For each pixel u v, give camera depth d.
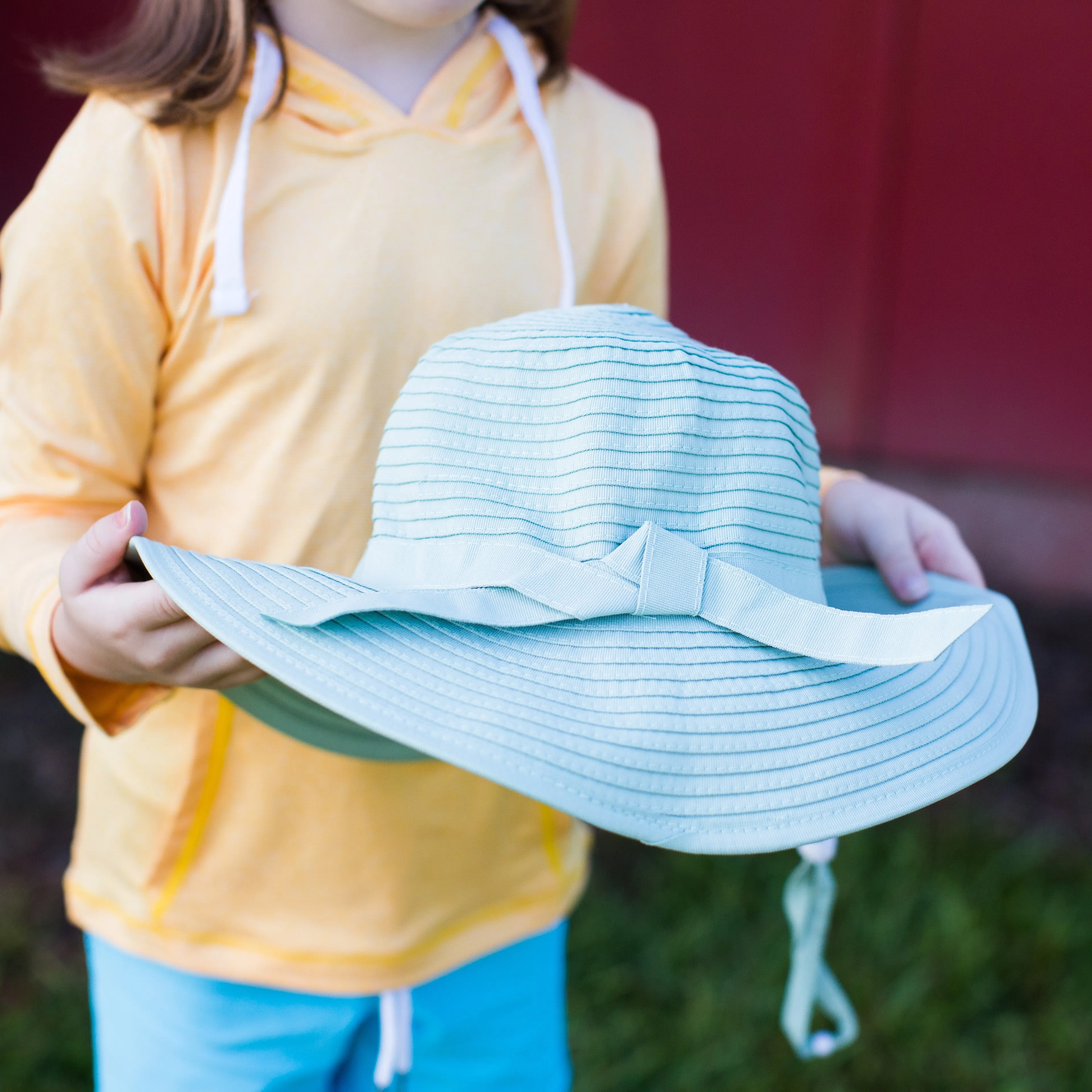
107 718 1.12
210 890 1.29
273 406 1.17
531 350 0.98
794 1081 2.18
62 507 1.17
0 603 1.11
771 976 2.39
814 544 1.05
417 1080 1.48
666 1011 2.35
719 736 0.87
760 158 4.11
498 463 0.97
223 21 1.08
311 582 0.94
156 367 1.18
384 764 1.27
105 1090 1.37
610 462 0.94
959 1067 2.23
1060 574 4.27
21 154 4.20
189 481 1.21
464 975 1.44
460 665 0.88
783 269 4.18
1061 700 3.70
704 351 1.02
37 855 2.84
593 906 2.62
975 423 4.19
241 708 1.17
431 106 1.20
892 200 4.05
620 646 0.90
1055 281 3.98
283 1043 1.33
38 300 1.12
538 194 1.27
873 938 2.50
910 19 3.88
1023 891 2.68
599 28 4.12
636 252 1.40
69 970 2.40
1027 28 3.79
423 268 1.17
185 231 1.12
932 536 1.30
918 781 0.90
